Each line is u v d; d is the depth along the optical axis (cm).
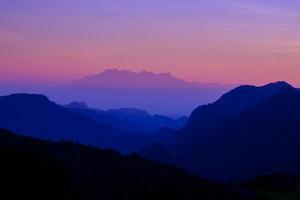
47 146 5097
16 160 3753
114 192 4597
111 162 5241
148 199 4772
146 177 5181
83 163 4872
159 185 5059
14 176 3591
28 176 3662
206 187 5462
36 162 3853
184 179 5541
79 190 4191
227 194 5538
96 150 5525
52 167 3953
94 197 4272
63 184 3906
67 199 3838
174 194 5028
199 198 5119
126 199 4588
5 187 3459
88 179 4528
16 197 3431
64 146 5284
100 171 4859
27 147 4656
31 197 3516
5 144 4381
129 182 4897
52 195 3694
